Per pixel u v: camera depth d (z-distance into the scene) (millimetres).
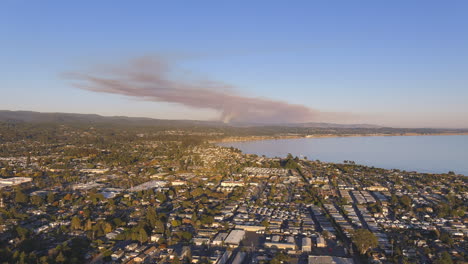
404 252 150625
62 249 139750
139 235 158875
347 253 151125
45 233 166125
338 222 191750
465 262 140750
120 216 197500
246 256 147875
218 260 141125
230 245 157875
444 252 142625
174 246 155375
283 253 149250
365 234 150125
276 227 182750
